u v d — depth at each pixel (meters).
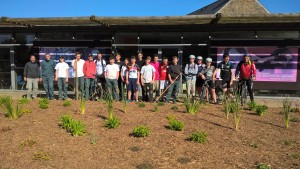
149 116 7.70
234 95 9.07
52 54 16.23
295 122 7.57
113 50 15.65
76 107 8.65
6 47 16.94
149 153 5.25
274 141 5.96
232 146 5.62
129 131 6.40
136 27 15.24
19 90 16.80
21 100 9.31
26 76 12.17
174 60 10.73
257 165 4.76
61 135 6.07
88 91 11.39
